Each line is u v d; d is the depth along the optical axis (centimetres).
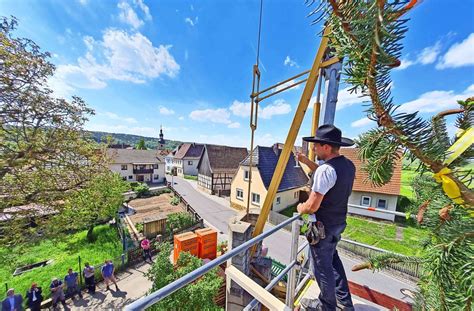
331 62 225
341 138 154
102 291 860
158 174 3984
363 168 80
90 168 955
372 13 44
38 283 929
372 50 47
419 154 57
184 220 1533
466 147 51
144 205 2259
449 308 57
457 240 58
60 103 825
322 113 233
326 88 230
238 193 1992
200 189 3080
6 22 691
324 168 144
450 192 53
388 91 56
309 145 263
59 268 1058
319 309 177
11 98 708
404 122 57
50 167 831
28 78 741
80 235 1438
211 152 2866
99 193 1053
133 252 1045
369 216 1511
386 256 109
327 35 61
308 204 145
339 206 142
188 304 430
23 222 792
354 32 49
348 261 959
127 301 811
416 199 108
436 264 61
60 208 859
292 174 2017
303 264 251
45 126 807
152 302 68
